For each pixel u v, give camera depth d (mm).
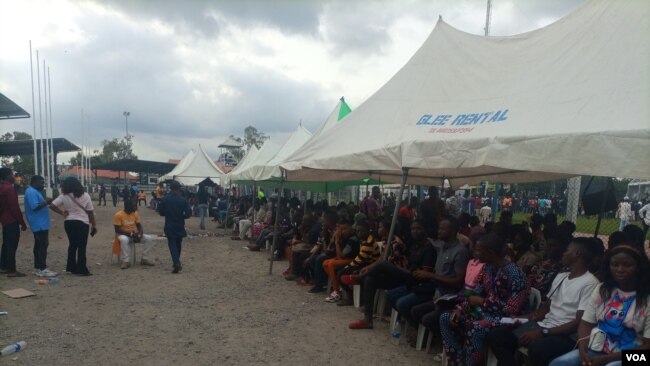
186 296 7043
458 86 5895
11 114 16969
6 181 7848
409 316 4953
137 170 33781
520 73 5258
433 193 9484
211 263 10117
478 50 6203
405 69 6895
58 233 14945
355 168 5832
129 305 6441
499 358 3764
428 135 5141
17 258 9766
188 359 4547
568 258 3787
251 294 7277
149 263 9602
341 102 9641
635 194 20375
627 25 4406
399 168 5262
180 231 8867
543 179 8469
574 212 9289
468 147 4477
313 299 7008
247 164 15258
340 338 5238
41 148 25906
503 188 25953
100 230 16125
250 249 12211
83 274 8359
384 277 5559
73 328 5375
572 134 3588
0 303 6293
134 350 4750
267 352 4777
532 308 4164
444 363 4305
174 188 8891
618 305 3182
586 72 4348
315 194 23344
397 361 4590
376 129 6168
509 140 4070
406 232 6055
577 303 3633
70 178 8266
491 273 4145
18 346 4629
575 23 5141
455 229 5086
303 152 6992
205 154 21469
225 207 19828
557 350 3486
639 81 3742
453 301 4492
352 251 6949
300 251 8336
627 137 3270
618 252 3152
